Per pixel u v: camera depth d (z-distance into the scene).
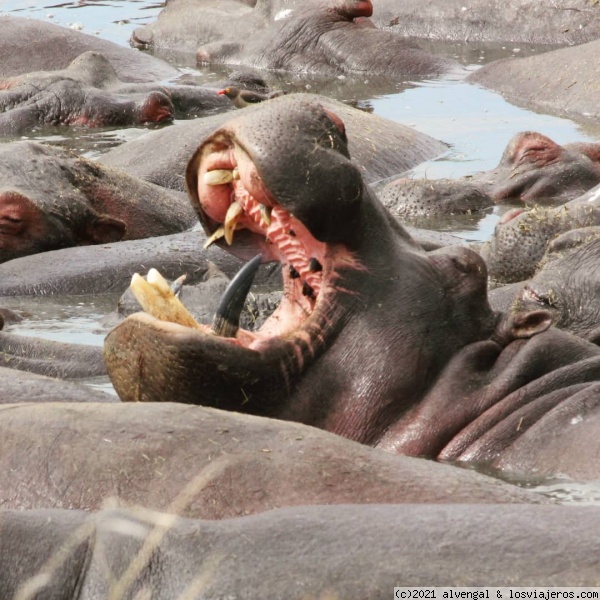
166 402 23.72
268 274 45.31
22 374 29.45
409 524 17.98
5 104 72.69
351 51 84.56
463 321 28.28
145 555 18.08
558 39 89.62
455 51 89.25
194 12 94.75
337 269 27.56
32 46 86.06
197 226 52.59
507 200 55.59
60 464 22.16
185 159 59.47
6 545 18.89
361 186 27.23
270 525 18.31
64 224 48.44
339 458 21.78
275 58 86.38
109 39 97.38
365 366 27.33
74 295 44.78
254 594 17.16
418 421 27.28
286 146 26.38
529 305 33.59
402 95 77.12
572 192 55.78
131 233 50.78
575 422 26.78
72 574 18.45
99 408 23.27
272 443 22.06
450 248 28.97
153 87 75.81
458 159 62.22
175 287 31.41
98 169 50.59
